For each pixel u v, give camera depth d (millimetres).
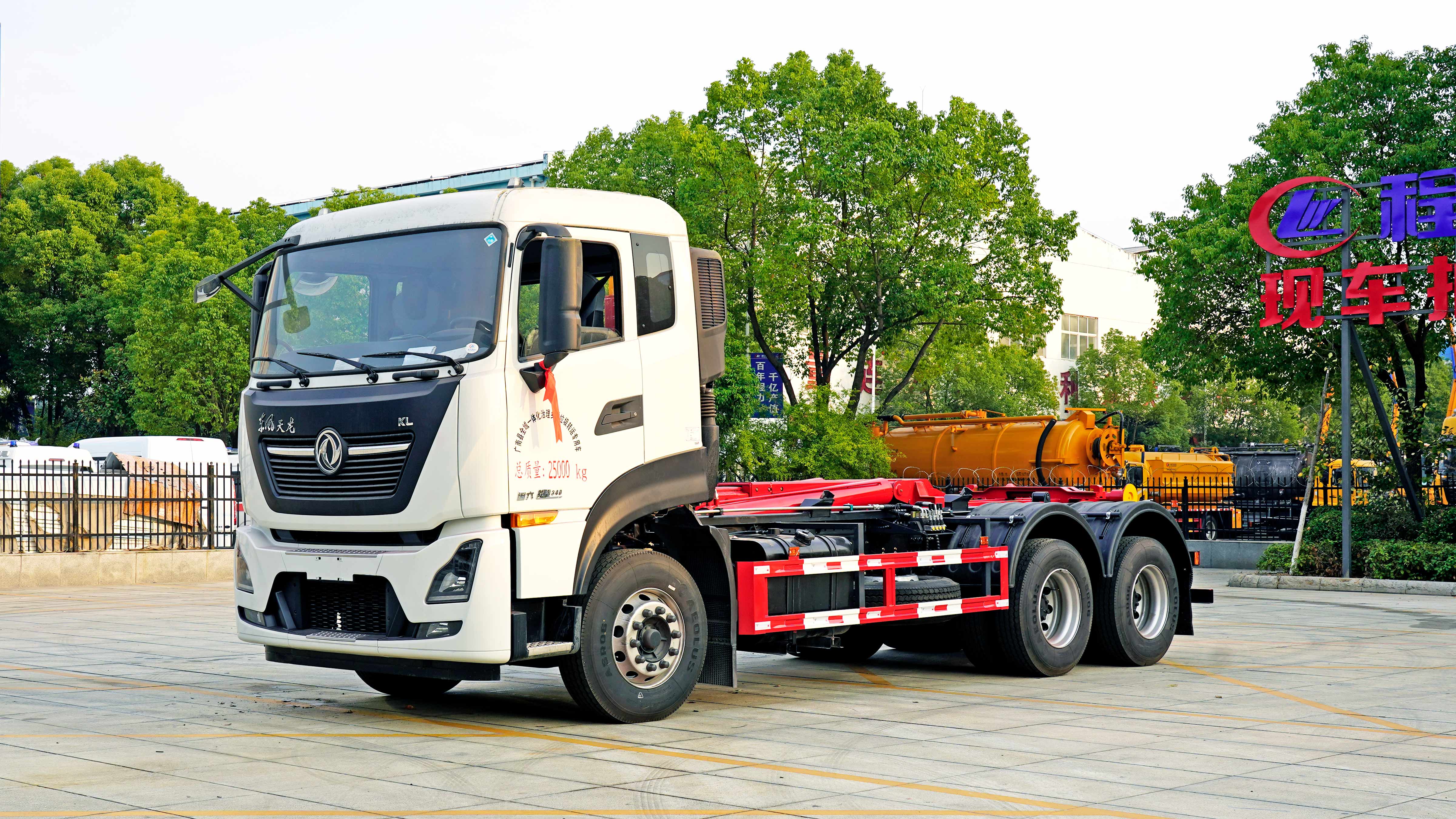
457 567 7320
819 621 8844
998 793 6090
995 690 9812
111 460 21812
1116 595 11062
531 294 7562
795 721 8234
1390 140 24016
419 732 7723
